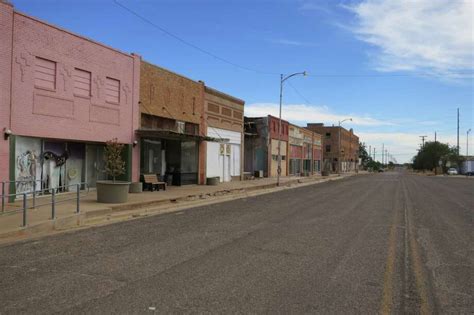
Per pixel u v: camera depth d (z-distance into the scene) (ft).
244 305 19.44
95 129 70.74
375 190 111.04
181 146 100.48
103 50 71.97
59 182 67.21
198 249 31.63
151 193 76.95
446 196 92.68
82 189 71.72
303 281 23.59
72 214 44.45
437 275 25.64
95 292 20.85
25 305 18.85
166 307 18.93
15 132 56.24
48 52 60.95
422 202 76.43
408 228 44.29
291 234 38.93
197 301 19.85
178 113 96.37
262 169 165.78
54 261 27.22
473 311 19.40
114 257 28.55
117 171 63.62
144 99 83.15
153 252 30.32
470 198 87.66
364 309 19.35
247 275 24.61
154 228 41.63
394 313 18.97
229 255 29.76
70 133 65.46
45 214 44.39
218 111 118.93
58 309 18.39
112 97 74.69
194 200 72.74
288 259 28.86
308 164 238.07
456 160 351.46
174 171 99.40
